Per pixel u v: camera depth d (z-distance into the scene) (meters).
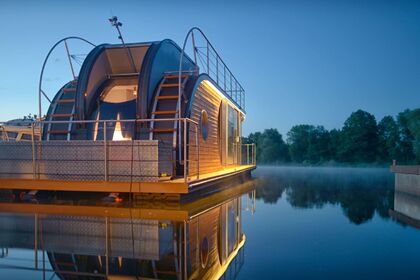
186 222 4.92
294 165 41.41
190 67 11.89
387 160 35.06
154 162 6.71
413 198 7.92
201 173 9.43
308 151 40.31
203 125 9.73
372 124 35.53
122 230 4.35
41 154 7.27
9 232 4.20
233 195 8.58
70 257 3.17
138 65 10.34
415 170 8.38
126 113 9.16
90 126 8.91
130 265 2.94
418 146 32.28
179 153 7.86
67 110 9.23
